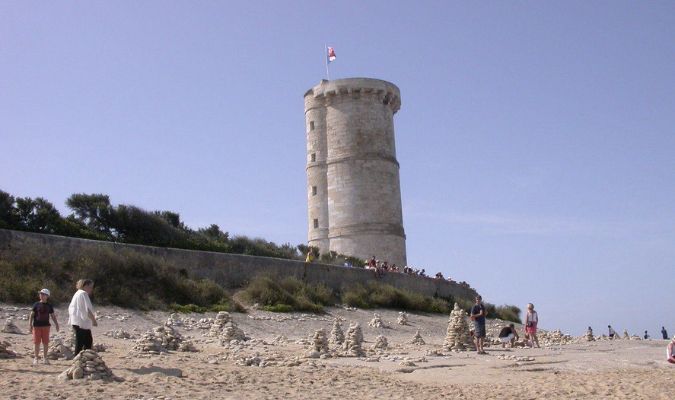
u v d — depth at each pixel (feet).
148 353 58.29
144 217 151.43
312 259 152.15
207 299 110.52
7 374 41.32
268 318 106.63
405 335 108.78
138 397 35.86
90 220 145.07
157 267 110.22
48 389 36.65
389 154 206.49
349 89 203.41
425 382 50.72
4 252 97.14
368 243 194.80
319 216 203.72
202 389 40.37
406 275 160.35
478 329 71.36
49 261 100.07
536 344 84.53
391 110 215.92
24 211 129.18
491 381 51.57
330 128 205.67
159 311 99.91
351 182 199.11
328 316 118.73
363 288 140.87
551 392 45.80
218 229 178.40
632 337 129.80
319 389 43.78
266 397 39.22
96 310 92.63
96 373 40.70
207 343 75.92
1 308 83.15
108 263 104.22
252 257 128.26
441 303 153.69
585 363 62.34
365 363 61.72
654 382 50.88
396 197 204.95
